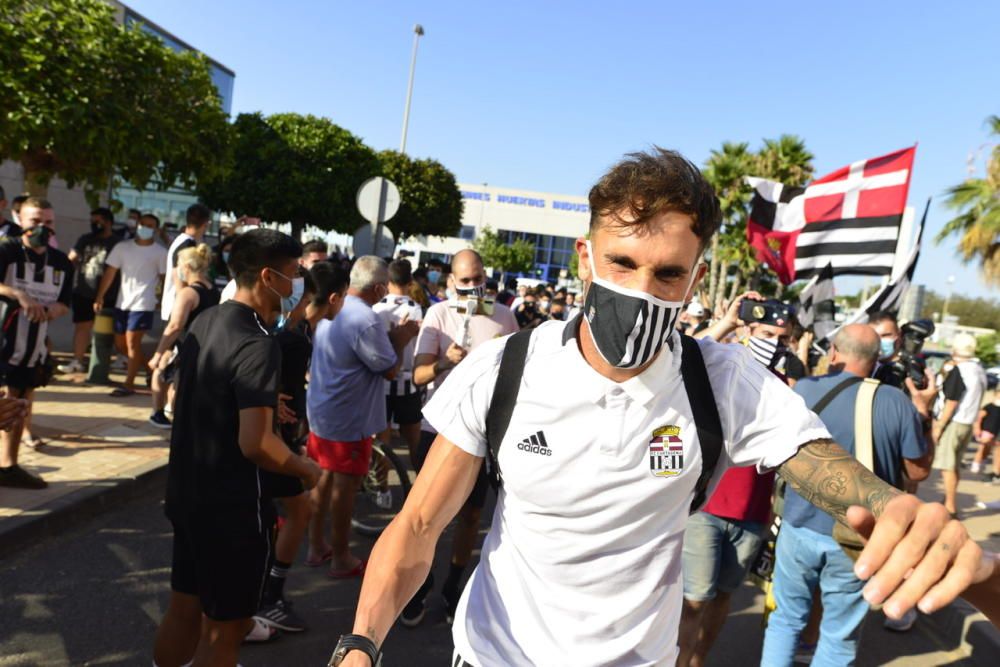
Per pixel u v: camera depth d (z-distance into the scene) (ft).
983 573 2.46
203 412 7.63
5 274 15.07
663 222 3.82
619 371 4.10
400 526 4.27
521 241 187.73
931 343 91.71
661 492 4.09
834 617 9.37
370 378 13.00
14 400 8.63
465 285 12.97
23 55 21.66
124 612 11.12
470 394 4.37
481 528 16.75
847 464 3.81
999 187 62.34
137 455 17.44
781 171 90.33
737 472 9.52
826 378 10.22
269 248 8.09
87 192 27.78
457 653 4.60
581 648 4.23
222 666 7.90
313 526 13.74
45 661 9.69
